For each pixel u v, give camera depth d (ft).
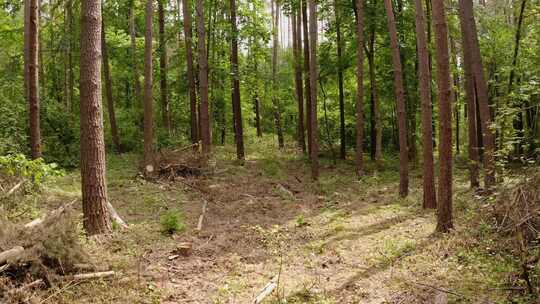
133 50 65.05
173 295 18.25
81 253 19.56
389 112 72.13
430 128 33.68
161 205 34.73
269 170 53.42
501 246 21.01
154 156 45.47
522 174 20.53
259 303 17.66
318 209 35.58
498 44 59.93
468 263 20.75
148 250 23.47
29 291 16.58
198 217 32.19
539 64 44.96
